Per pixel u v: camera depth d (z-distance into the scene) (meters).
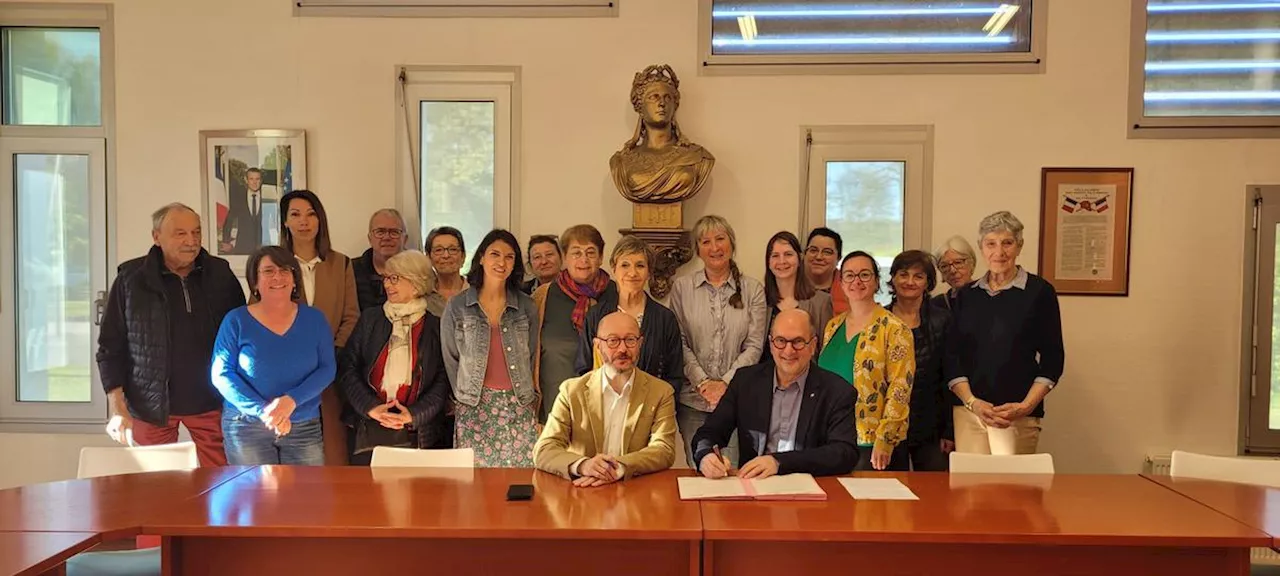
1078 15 3.92
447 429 3.31
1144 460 3.96
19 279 4.19
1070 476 2.46
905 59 3.96
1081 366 3.96
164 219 3.11
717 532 1.89
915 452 3.36
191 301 3.21
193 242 3.15
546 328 3.21
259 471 2.46
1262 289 3.91
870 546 1.96
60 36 4.16
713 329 3.32
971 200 3.97
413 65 4.05
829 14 4.03
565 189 4.05
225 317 2.95
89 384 4.19
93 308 4.16
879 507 2.09
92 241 4.14
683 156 3.79
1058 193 3.94
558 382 3.16
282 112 4.08
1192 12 3.95
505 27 4.04
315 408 3.02
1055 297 3.15
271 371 2.88
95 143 4.12
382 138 4.07
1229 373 3.93
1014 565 1.96
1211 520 2.00
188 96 4.09
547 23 4.03
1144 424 3.96
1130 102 3.91
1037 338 3.13
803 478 2.29
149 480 2.34
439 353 3.17
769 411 2.55
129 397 3.17
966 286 3.28
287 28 4.06
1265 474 2.57
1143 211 3.93
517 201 4.05
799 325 2.41
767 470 2.32
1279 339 3.92
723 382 3.20
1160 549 1.94
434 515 2.00
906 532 1.89
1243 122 3.88
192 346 3.20
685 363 3.28
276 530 1.91
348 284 3.51
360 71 4.06
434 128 4.08
